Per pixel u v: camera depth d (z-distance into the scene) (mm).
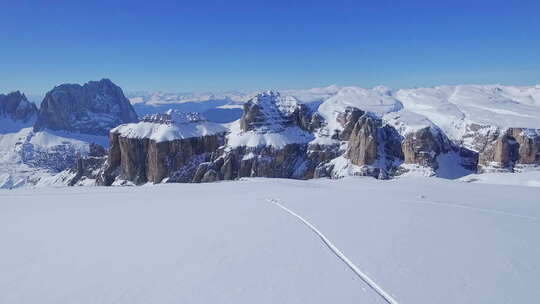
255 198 29781
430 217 18891
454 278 10711
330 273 11352
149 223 20516
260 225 18172
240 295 10102
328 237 15320
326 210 21844
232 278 11297
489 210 21016
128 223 20828
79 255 14742
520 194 31438
